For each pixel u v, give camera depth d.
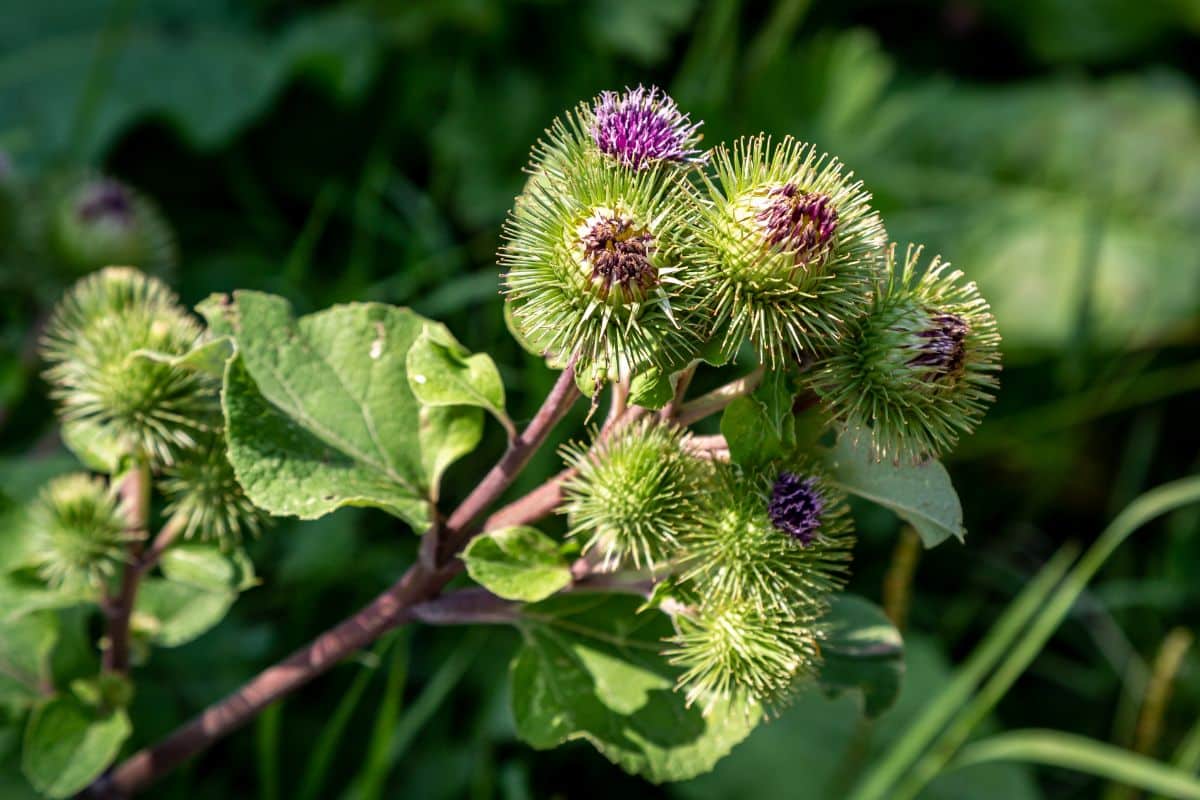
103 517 0.51
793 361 0.48
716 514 0.48
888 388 0.47
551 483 0.49
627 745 0.49
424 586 0.50
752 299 0.47
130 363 0.50
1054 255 0.83
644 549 0.48
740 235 0.46
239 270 0.78
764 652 0.47
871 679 0.51
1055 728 0.71
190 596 0.54
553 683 0.50
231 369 0.49
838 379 0.47
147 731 0.61
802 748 0.64
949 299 0.49
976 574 0.75
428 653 0.66
